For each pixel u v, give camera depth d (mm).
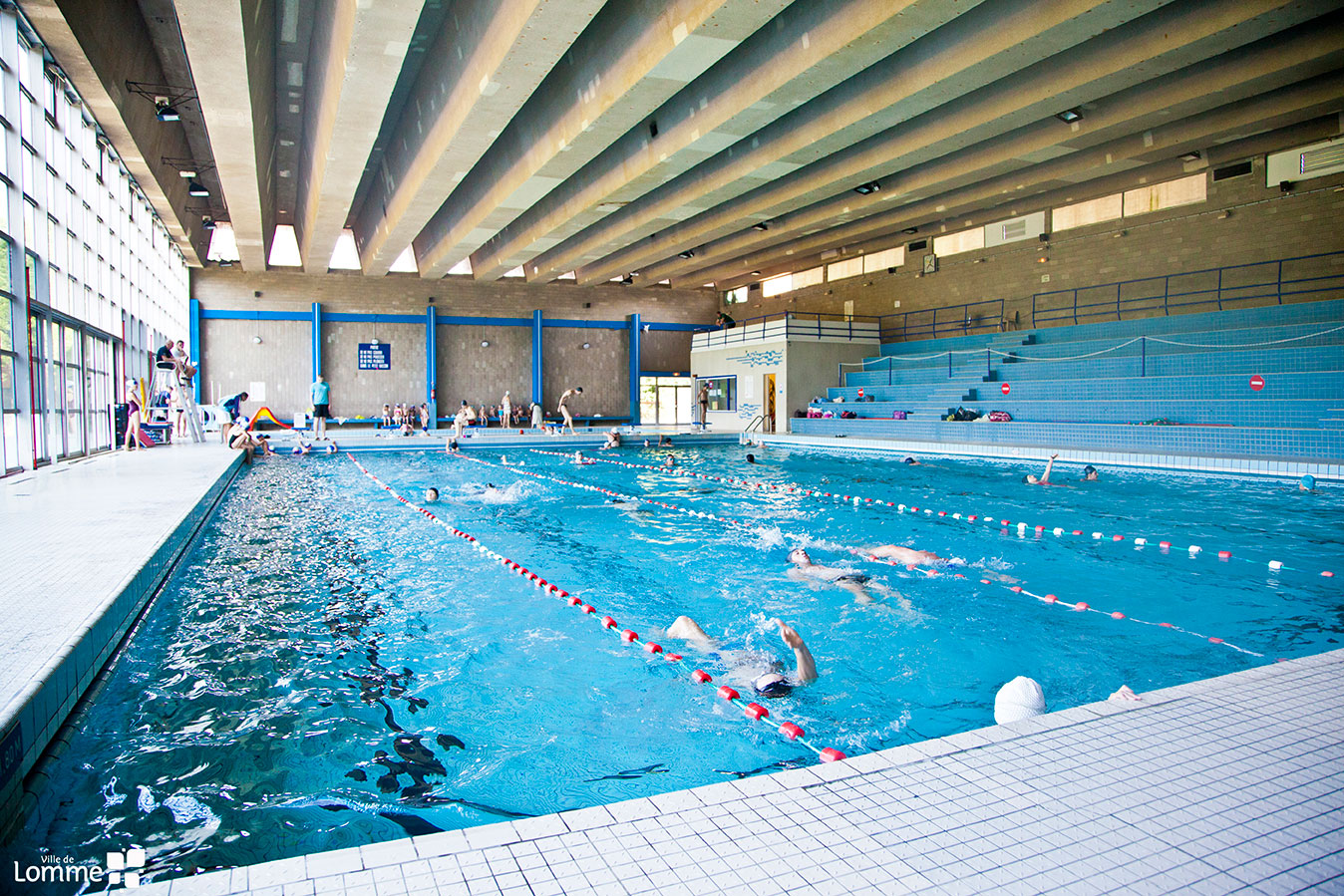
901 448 14391
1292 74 8609
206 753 2566
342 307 21453
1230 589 4703
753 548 6000
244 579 4977
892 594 4641
